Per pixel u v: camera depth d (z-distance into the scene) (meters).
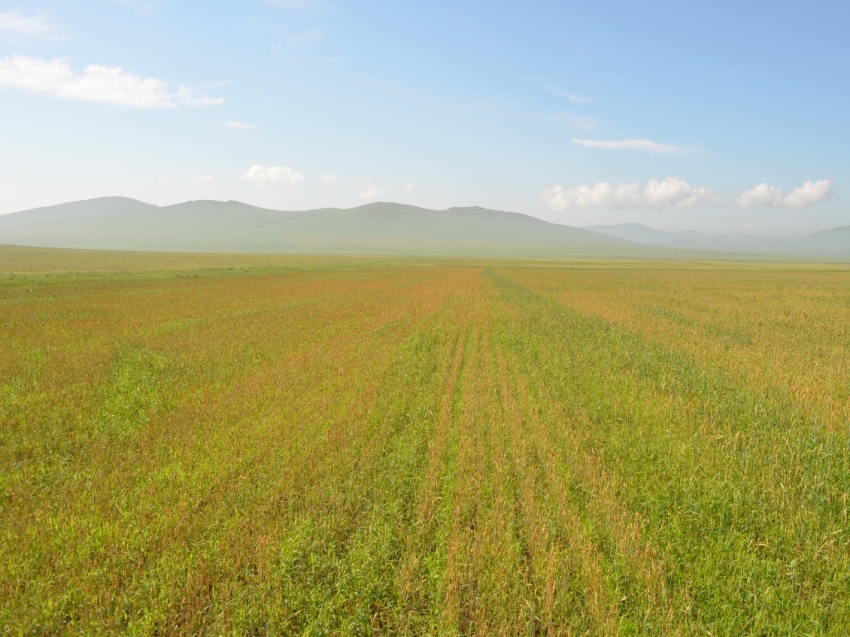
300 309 31.83
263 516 6.77
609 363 16.83
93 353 17.39
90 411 11.37
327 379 14.51
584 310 33.62
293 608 5.25
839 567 5.93
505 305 36.34
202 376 14.62
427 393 13.28
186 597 5.27
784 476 8.09
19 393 12.57
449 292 47.44
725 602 5.43
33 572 5.66
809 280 74.44
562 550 6.23
